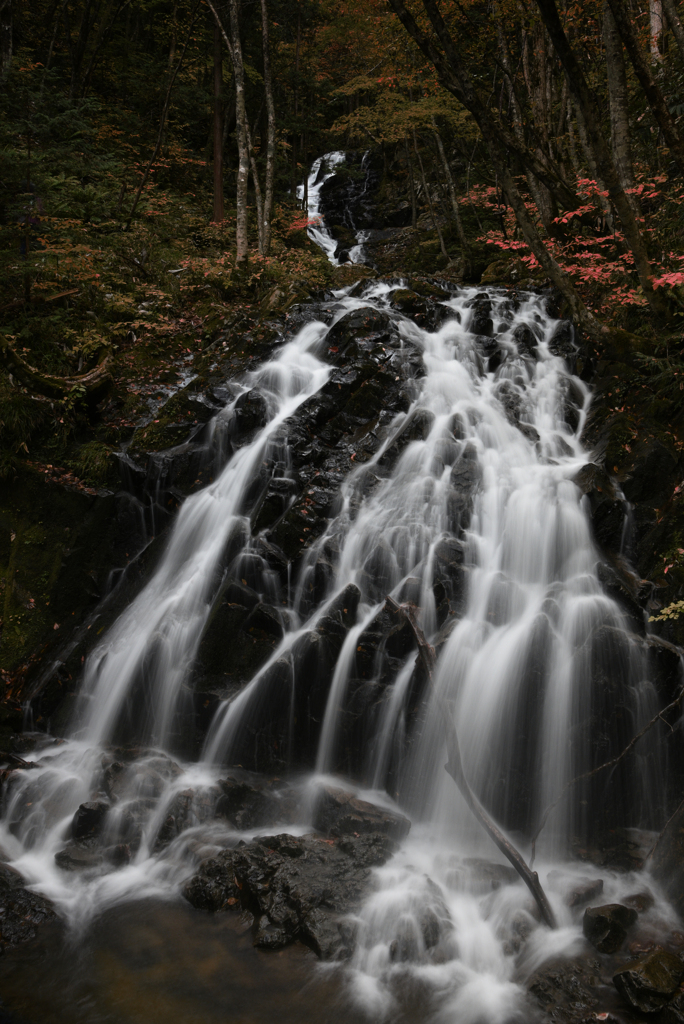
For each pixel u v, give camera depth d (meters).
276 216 17.09
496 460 6.88
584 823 4.74
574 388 8.02
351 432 7.46
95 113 16.88
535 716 4.93
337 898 3.98
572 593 5.47
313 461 7.05
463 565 5.81
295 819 4.88
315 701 5.41
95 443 7.26
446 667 5.17
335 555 6.07
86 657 6.09
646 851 4.56
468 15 10.16
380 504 6.46
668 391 7.08
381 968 3.65
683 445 6.59
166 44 19.06
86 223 12.45
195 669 5.71
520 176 14.54
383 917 3.86
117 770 5.10
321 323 8.98
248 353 8.67
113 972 3.62
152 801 4.86
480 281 14.23
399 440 7.05
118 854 4.50
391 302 9.48
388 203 22.20
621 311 8.42
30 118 12.86
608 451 6.65
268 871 4.14
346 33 17.44
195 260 11.96
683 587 5.50
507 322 9.34
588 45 11.45
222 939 3.87
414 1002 3.45
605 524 5.99
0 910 3.99
